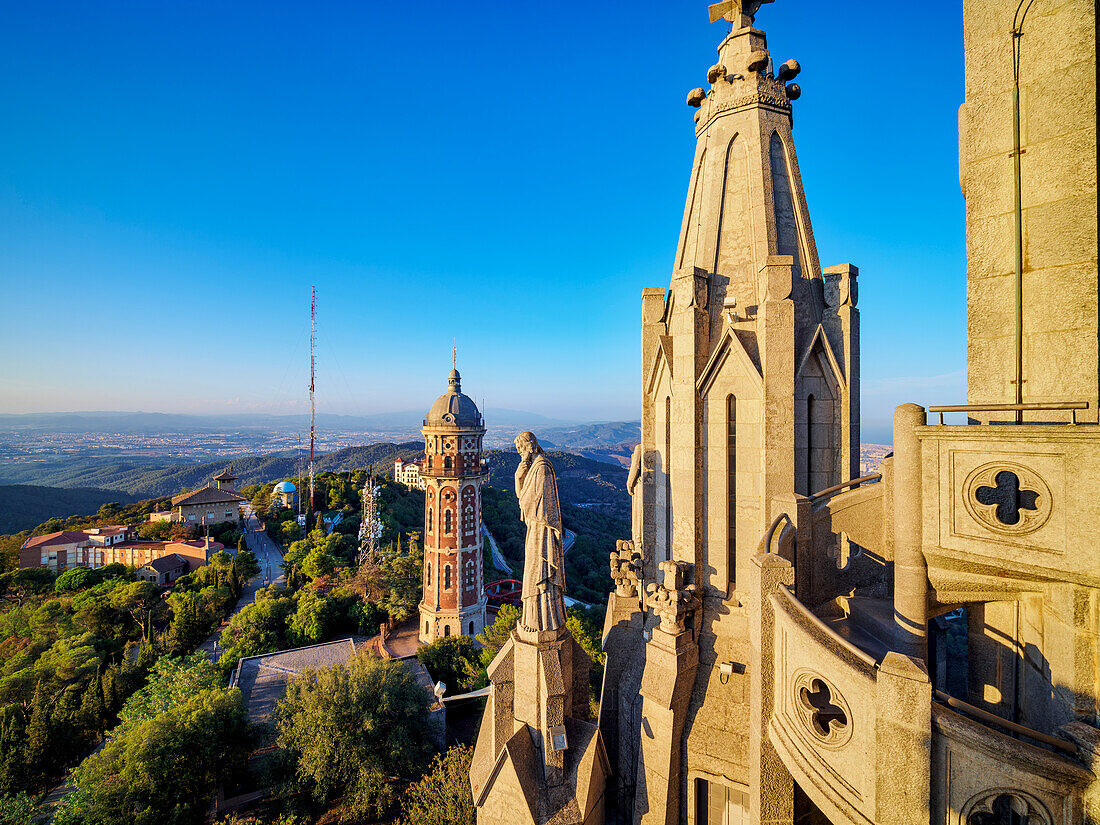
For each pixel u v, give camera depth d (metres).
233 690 41.91
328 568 89.31
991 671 9.01
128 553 110.44
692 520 12.97
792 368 11.84
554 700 12.25
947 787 5.80
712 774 11.83
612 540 155.12
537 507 12.72
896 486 7.64
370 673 42.53
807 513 10.59
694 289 12.94
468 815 28.89
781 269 11.83
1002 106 8.24
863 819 6.47
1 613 73.69
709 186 13.69
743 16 13.38
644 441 15.15
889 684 6.16
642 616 14.79
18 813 35.91
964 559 6.75
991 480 6.50
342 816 37.25
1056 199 7.54
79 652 57.16
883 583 11.30
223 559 97.75
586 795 12.01
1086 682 6.63
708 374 12.80
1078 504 5.64
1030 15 7.93
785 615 8.24
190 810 35.56
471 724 53.19
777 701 8.58
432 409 71.38
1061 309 7.43
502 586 102.00
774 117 13.14
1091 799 4.82
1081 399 7.15
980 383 8.49
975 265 8.60
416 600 75.12
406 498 155.50
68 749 44.59
